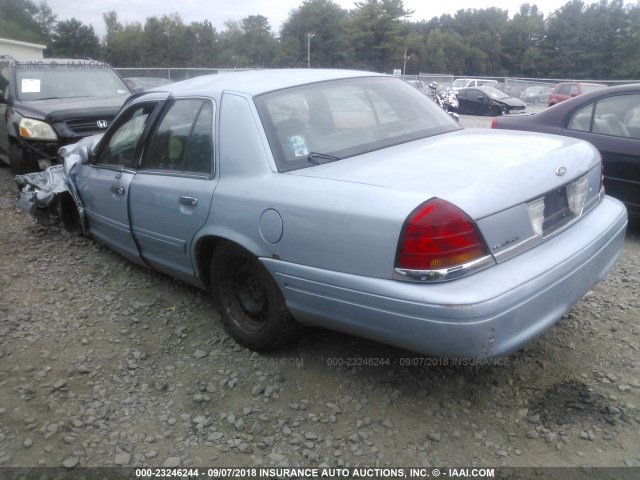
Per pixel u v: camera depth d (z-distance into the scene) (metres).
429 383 3.15
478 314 2.41
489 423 2.82
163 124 3.93
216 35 86.31
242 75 3.91
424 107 4.06
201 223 3.43
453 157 3.04
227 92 3.50
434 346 2.51
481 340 2.44
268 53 83.62
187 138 3.66
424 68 86.56
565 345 3.47
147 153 4.03
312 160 3.17
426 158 3.06
